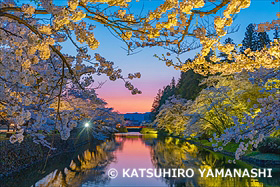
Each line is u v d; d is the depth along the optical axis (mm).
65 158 18188
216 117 23547
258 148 16375
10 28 4102
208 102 24781
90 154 21172
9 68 3377
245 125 5789
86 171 13508
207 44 3539
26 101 4355
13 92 4629
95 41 3834
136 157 19172
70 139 24141
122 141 37344
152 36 3299
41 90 5094
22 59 3291
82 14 2893
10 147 12766
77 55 5348
